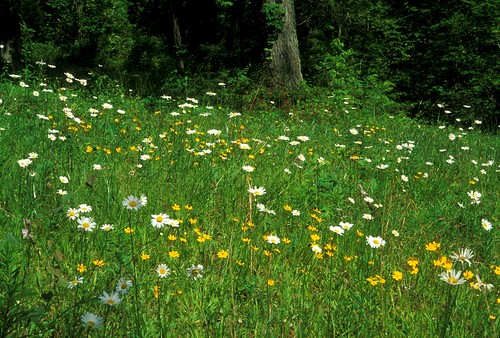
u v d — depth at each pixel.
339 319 3.19
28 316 2.35
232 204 4.83
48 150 5.25
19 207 4.10
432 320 3.37
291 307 3.33
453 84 21.02
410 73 22.19
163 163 5.75
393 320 3.25
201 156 6.06
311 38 23.94
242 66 17.20
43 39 28.02
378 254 4.17
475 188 6.95
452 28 20.86
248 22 17.53
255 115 11.04
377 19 23.64
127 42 29.27
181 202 4.73
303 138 6.43
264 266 3.83
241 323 3.11
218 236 4.28
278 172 5.97
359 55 23.59
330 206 4.86
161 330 2.82
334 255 4.07
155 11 31.08
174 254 3.28
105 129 6.82
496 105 18.88
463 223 5.41
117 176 5.08
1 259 3.30
